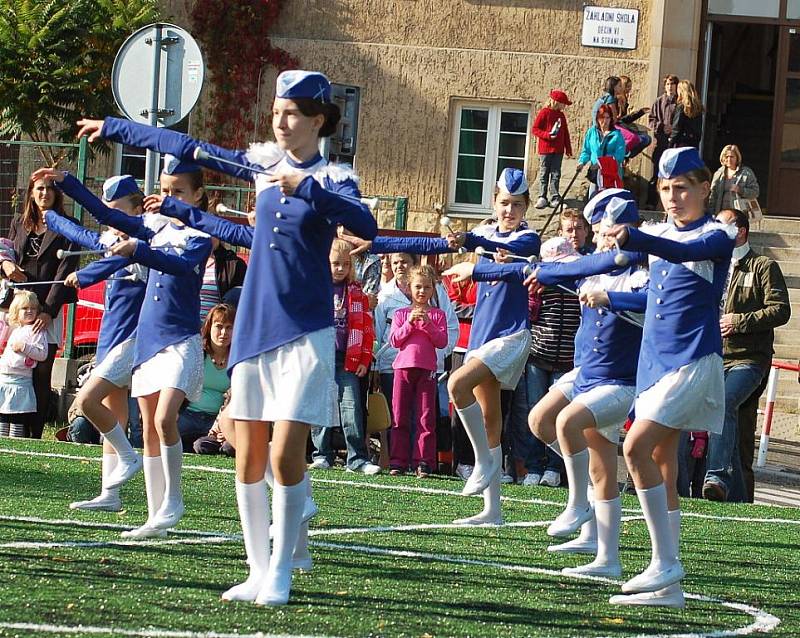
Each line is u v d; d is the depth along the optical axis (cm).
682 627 750
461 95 2752
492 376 1106
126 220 930
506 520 1153
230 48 2756
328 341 736
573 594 831
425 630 688
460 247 1059
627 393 931
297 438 723
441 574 866
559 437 976
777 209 2881
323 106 749
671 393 813
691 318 821
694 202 828
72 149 1981
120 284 1028
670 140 2502
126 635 631
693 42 2706
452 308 1492
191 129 2777
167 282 949
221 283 1519
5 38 2555
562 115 2467
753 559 1040
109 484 1056
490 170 2769
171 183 950
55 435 1609
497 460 1123
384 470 1476
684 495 1457
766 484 1783
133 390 955
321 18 2770
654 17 2712
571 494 1027
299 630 664
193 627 656
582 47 2742
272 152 760
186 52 1455
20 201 1964
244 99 2759
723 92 3019
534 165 2759
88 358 1809
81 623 650
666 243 802
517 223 1112
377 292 1612
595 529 1012
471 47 2753
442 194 2759
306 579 809
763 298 1411
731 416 1405
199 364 955
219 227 833
